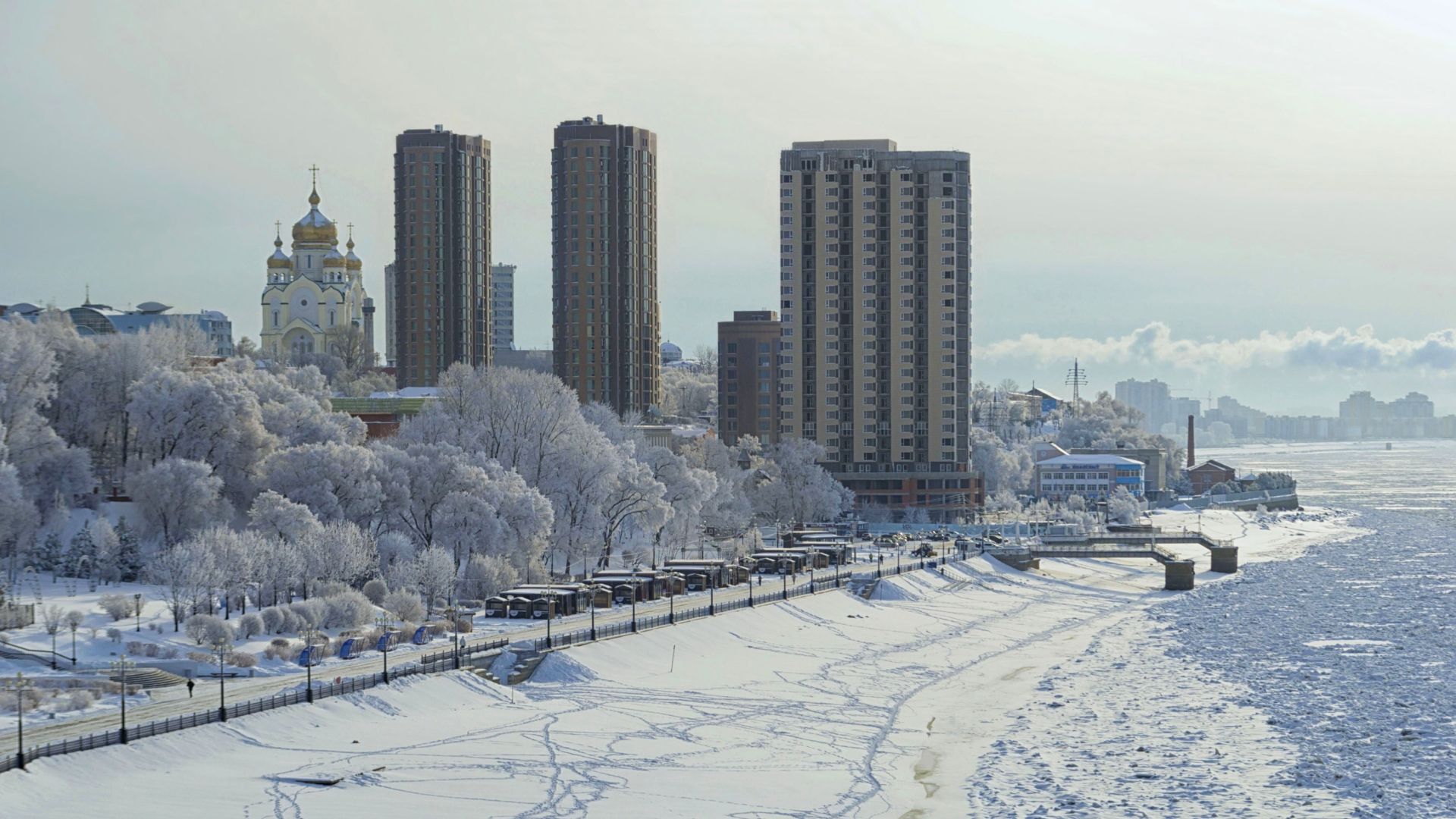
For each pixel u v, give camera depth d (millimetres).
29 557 199500
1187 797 122562
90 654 154250
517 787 124250
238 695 141250
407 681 152250
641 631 189125
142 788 116375
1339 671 179250
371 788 121500
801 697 167250
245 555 180875
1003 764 136000
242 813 113000
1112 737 145625
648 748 140000
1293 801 120812
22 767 113812
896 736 149000
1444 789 123500
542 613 196250
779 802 123188
